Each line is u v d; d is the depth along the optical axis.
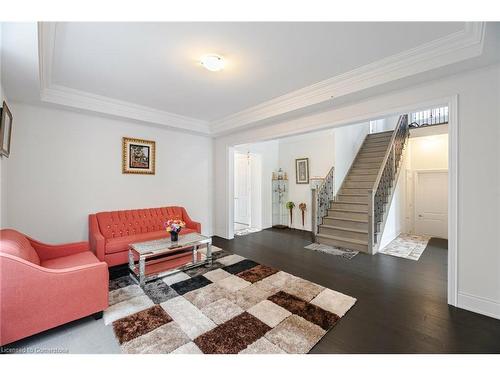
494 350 1.68
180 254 3.73
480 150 2.13
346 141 6.15
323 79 2.88
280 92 3.29
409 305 2.31
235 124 4.33
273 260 3.65
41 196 3.20
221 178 5.28
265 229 6.21
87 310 1.98
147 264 3.29
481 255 2.14
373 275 3.08
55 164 3.31
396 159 5.48
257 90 3.22
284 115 3.62
